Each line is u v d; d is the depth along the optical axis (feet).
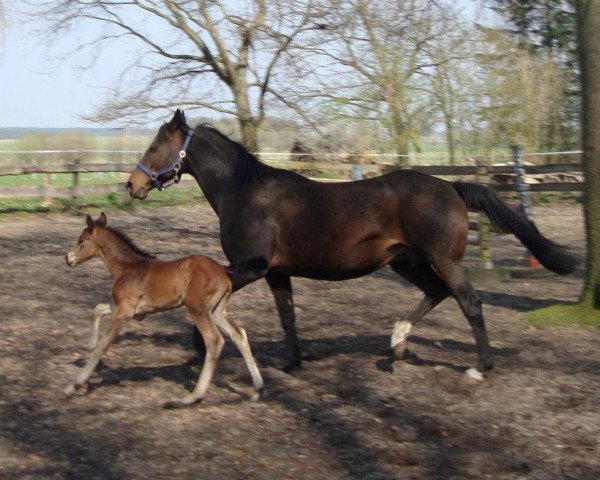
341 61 69.77
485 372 20.99
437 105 80.89
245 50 70.08
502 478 15.07
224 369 21.65
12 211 56.13
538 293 32.40
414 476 15.06
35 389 19.63
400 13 48.26
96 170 59.67
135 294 18.72
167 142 22.00
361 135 80.64
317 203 20.71
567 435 17.13
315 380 20.98
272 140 81.41
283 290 21.83
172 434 16.94
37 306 28.55
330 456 15.97
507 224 21.33
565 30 57.26
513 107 79.92
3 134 323.16
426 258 20.52
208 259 18.66
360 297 31.81
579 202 64.95
